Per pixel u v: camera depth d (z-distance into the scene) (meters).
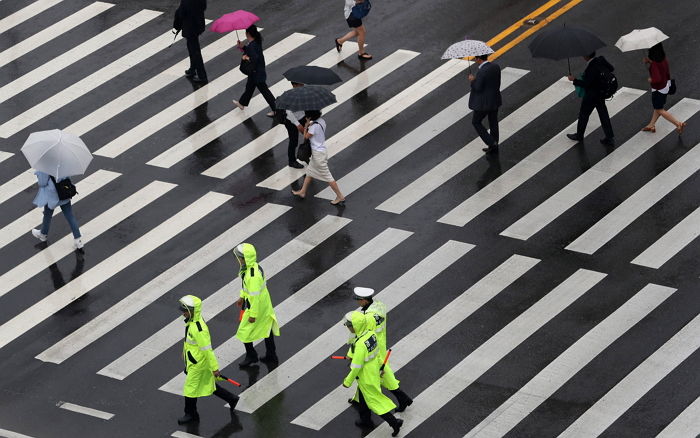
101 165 50.00
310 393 37.53
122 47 58.28
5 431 36.84
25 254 45.19
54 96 55.03
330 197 46.84
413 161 48.41
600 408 35.78
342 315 40.66
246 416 36.78
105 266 44.19
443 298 41.00
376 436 35.59
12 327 41.53
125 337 40.66
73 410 37.66
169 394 38.03
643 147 47.91
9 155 51.19
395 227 44.78
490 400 36.47
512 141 49.03
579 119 48.12
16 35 60.00
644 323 39.06
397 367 38.06
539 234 43.75
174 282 43.03
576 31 47.16
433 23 57.59
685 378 36.62
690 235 42.97
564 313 39.84
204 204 47.09
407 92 52.72
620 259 42.16
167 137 51.47
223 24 50.84
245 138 51.03
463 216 45.06
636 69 52.72
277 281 42.47
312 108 44.94
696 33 54.72
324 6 60.09
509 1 58.97
